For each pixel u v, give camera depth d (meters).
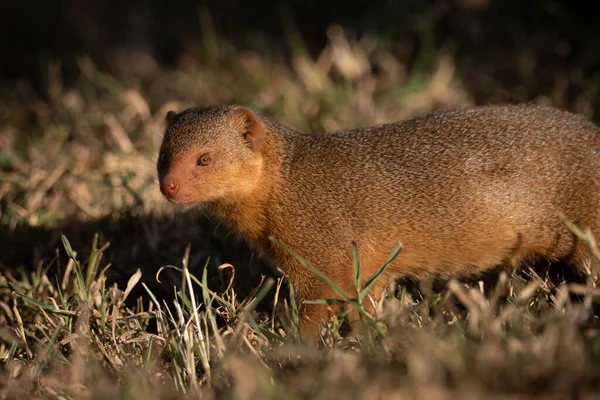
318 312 9.89
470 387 6.61
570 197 9.64
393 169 9.96
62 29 22.55
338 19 19.94
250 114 10.12
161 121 15.02
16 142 15.51
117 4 23.11
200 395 7.79
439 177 9.80
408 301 9.79
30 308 10.26
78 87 17.70
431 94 15.66
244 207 10.27
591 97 14.78
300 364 8.06
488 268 10.38
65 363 8.72
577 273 9.92
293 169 10.18
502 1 18.64
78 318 9.37
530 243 9.91
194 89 17.03
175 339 8.87
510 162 9.66
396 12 18.50
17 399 8.06
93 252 9.97
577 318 7.59
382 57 16.91
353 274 9.95
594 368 6.71
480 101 16.02
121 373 8.27
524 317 8.12
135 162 13.73
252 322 8.64
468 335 7.88
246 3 21.66
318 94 15.32
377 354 7.72
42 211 12.94
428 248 10.00
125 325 9.65
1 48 21.94
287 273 10.20
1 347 9.84
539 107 10.18
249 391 6.96
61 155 14.12
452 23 18.28
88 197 13.27
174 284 11.12
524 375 6.80
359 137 10.31
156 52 20.52
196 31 21.03
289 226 10.05
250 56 18.08
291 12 20.38
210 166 9.98
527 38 17.59
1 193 13.27
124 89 16.98
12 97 18.34
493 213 9.71
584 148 9.71
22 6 23.44
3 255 12.25
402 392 6.67
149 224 12.40
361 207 9.89
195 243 12.20
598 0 17.64
